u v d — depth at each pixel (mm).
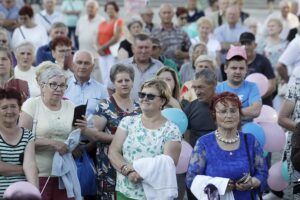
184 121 17672
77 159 17641
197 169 15023
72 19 34625
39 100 16672
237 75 18891
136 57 21234
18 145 15477
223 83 19234
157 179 15359
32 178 15273
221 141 15055
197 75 18078
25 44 21219
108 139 17109
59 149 16391
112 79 17516
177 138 15688
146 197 15477
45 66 17047
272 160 24781
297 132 15430
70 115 16719
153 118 15789
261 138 18391
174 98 19406
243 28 28750
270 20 30109
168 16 27516
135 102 17656
